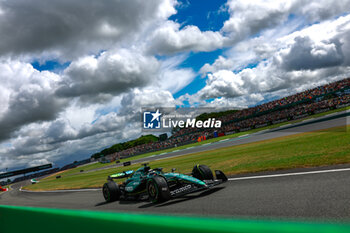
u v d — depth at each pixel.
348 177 4.55
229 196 5.00
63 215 1.46
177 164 17.52
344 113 27.69
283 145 13.23
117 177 8.04
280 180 5.54
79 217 1.28
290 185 4.89
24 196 19.94
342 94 45.34
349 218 2.77
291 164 7.07
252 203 4.15
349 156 6.39
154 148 71.50
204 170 6.29
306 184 4.70
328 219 2.87
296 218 3.09
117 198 7.70
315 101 49.78
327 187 4.18
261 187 5.25
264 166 7.79
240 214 3.68
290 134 21.03
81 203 8.62
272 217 3.29
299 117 42.47
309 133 17.78
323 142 10.55
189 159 20.23
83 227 1.26
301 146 10.88
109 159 83.00
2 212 2.86
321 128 19.73
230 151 18.30
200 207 4.57
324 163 6.27
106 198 7.86
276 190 4.72
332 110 38.06
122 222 0.96
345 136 10.95
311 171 5.76
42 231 1.80
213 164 11.94
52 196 14.27
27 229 2.11
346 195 3.56
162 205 5.41
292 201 3.81
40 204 10.89
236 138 36.00
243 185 5.85
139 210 5.39
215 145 31.92
